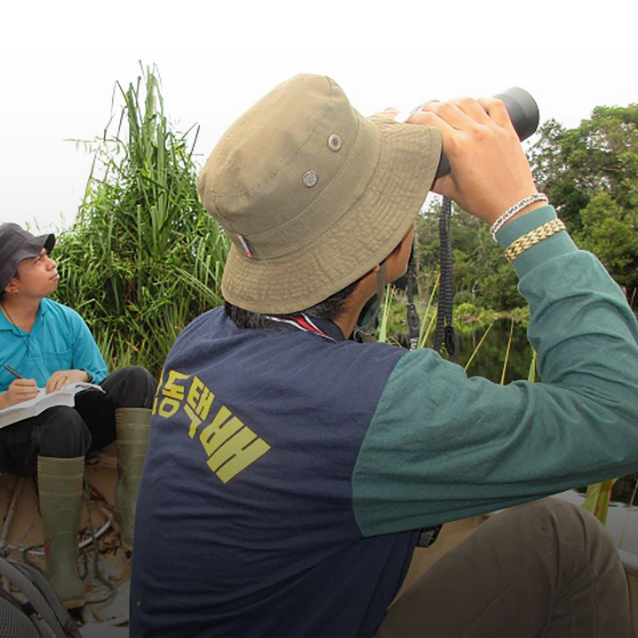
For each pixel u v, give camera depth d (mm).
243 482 644
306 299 679
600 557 821
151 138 3080
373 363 641
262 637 678
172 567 687
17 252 1809
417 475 609
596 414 629
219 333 771
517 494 638
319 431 618
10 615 700
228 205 665
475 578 806
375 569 688
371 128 723
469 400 611
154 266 2945
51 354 1939
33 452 1612
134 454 1687
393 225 681
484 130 741
